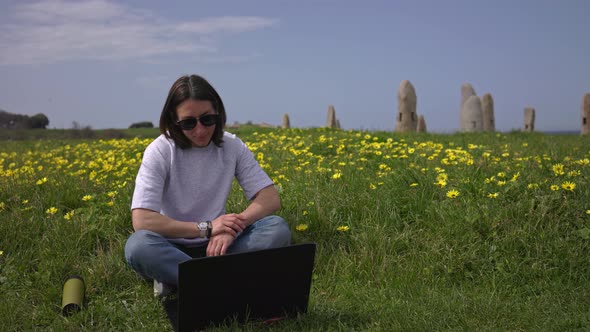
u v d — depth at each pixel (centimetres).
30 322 288
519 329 272
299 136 941
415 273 341
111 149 879
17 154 859
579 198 390
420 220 387
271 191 313
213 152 307
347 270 346
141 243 277
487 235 366
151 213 284
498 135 1099
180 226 284
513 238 355
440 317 279
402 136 1016
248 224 297
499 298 311
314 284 333
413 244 368
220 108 300
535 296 315
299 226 371
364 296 314
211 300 256
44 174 562
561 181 419
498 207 386
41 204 435
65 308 296
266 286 267
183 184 302
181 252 284
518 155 644
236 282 258
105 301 312
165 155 297
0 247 372
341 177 482
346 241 378
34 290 322
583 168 461
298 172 533
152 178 290
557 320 276
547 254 345
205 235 287
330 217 392
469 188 422
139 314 296
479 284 334
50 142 1197
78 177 545
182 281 246
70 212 422
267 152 734
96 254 370
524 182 419
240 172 317
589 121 1689
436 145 739
